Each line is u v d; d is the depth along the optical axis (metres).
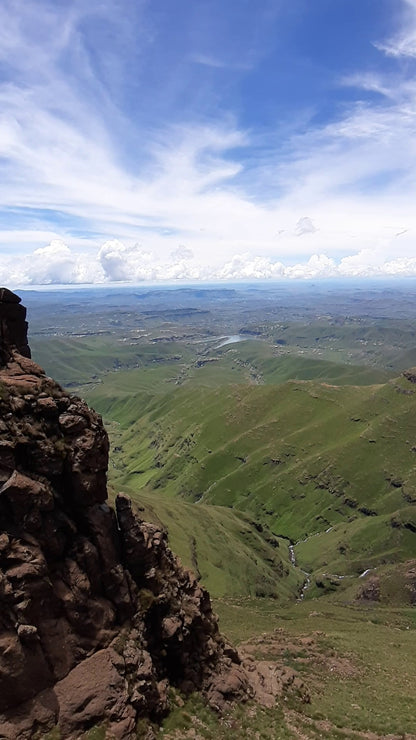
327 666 47.84
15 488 24.62
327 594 176.88
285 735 29.25
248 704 31.91
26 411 27.47
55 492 27.09
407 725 33.16
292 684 37.28
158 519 169.25
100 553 28.20
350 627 81.81
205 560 160.25
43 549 25.42
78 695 23.62
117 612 28.48
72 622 25.56
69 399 29.27
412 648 64.31
